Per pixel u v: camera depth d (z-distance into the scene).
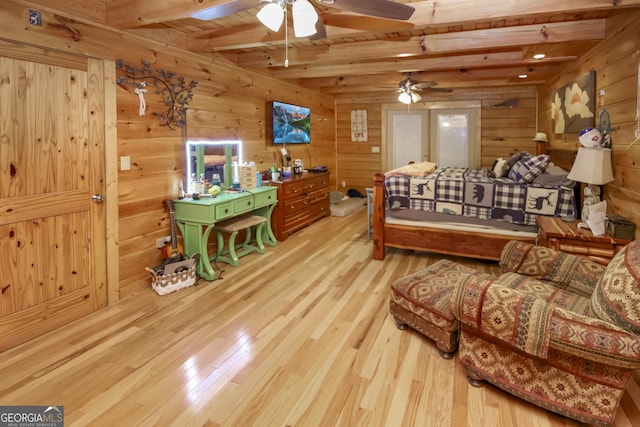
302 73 5.27
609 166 2.86
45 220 2.67
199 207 3.60
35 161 2.58
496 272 3.87
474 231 3.91
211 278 3.65
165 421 1.85
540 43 3.41
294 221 5.37
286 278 3.72
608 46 3.14
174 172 3.79
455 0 2.71
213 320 2.87
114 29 3.05
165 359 2.37
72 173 2.81
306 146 6.79
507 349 1.94
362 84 6.02
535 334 1.74
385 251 4.63
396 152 7.75
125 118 3.23
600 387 1.72
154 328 2.75
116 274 3.18
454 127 7.30
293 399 2.00
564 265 2.38
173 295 3.33
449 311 2.27
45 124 2.62
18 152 2.49
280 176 5.35
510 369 1.95
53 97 2.65
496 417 1.87
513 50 4.34
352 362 2.32
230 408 1.93
